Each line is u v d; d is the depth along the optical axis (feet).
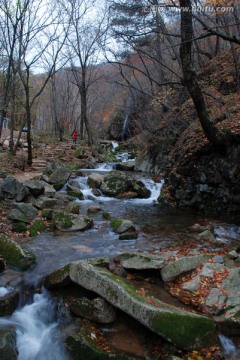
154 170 55.57
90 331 15.24
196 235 27.84
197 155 36.60
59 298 17.92
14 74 49.98
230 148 32.30
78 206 34.06
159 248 24.66
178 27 64.13
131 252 21.85
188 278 19.16
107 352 13.93
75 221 28.68
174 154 44.62
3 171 43.80
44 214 30.42
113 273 19.81
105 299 16.29
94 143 87.04
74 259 22.33
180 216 34.63
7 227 27.02
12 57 49.88
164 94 58.08
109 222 31.09
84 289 18.22
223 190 33.63
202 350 14.03
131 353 14.05
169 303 17.07
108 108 131.64
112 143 99.09
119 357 13.64
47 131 124.06
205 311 16.10
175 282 19.01
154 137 56.54
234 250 23.47
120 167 62.69
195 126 43.27
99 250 24.08
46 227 28.30
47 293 18.69
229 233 28.78
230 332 14.94
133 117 85.61
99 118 130.82
